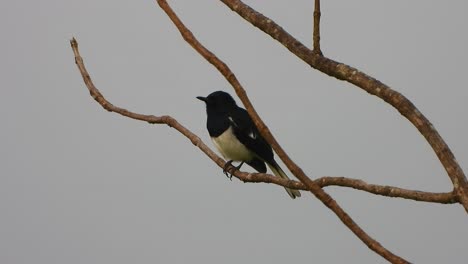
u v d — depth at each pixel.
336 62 6.09
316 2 6.20
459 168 5.00
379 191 5.80
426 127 5.25
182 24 6.21
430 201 5.43
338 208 5.50
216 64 6.02
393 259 5.21
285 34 6.47
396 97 5.51
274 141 5.77
